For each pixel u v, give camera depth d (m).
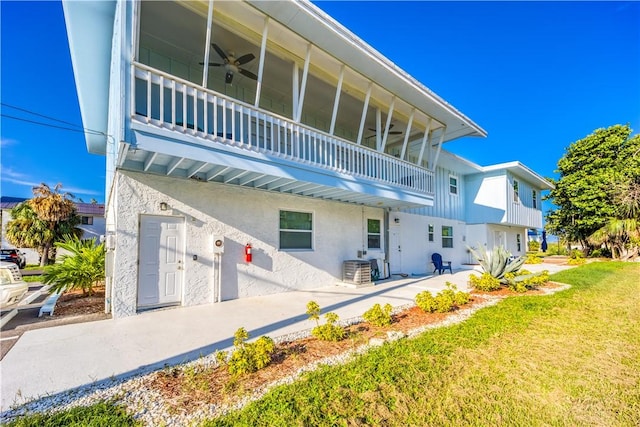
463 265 16.00
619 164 19.12
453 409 2.69
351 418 2.50
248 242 7.51
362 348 4.03
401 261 12.29
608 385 3.12
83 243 8.82
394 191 9.24
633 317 5.51
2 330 4.86
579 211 20.62
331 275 9.41
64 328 4.95
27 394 2.85
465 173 16.84
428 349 3.95
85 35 6.95
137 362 3.60
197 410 2.57
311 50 6.92
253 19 6.06
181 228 6.57
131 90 4.67
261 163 6.16
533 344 4.20
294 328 4.96
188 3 5.67
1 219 23.69
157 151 4.85
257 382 3.07
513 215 16.59
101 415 2.48
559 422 2.54
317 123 11.08
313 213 9.08
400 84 8.40
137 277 5.93
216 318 5.54
